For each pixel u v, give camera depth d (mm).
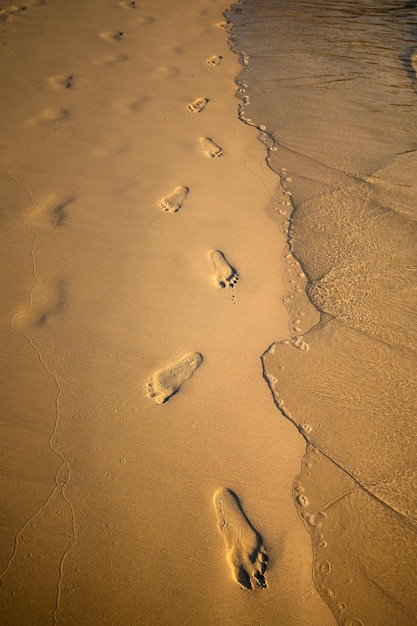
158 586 1574
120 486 1793
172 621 1516
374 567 1645
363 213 3012
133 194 3086
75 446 1890
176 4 5926
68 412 1986
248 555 1649
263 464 1887
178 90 4227
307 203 3098
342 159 3463
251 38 5133
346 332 2357
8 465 1820
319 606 1561
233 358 2232
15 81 4203
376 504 1793
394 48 4867
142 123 3777
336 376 2184
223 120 3863
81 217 2883
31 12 5512
